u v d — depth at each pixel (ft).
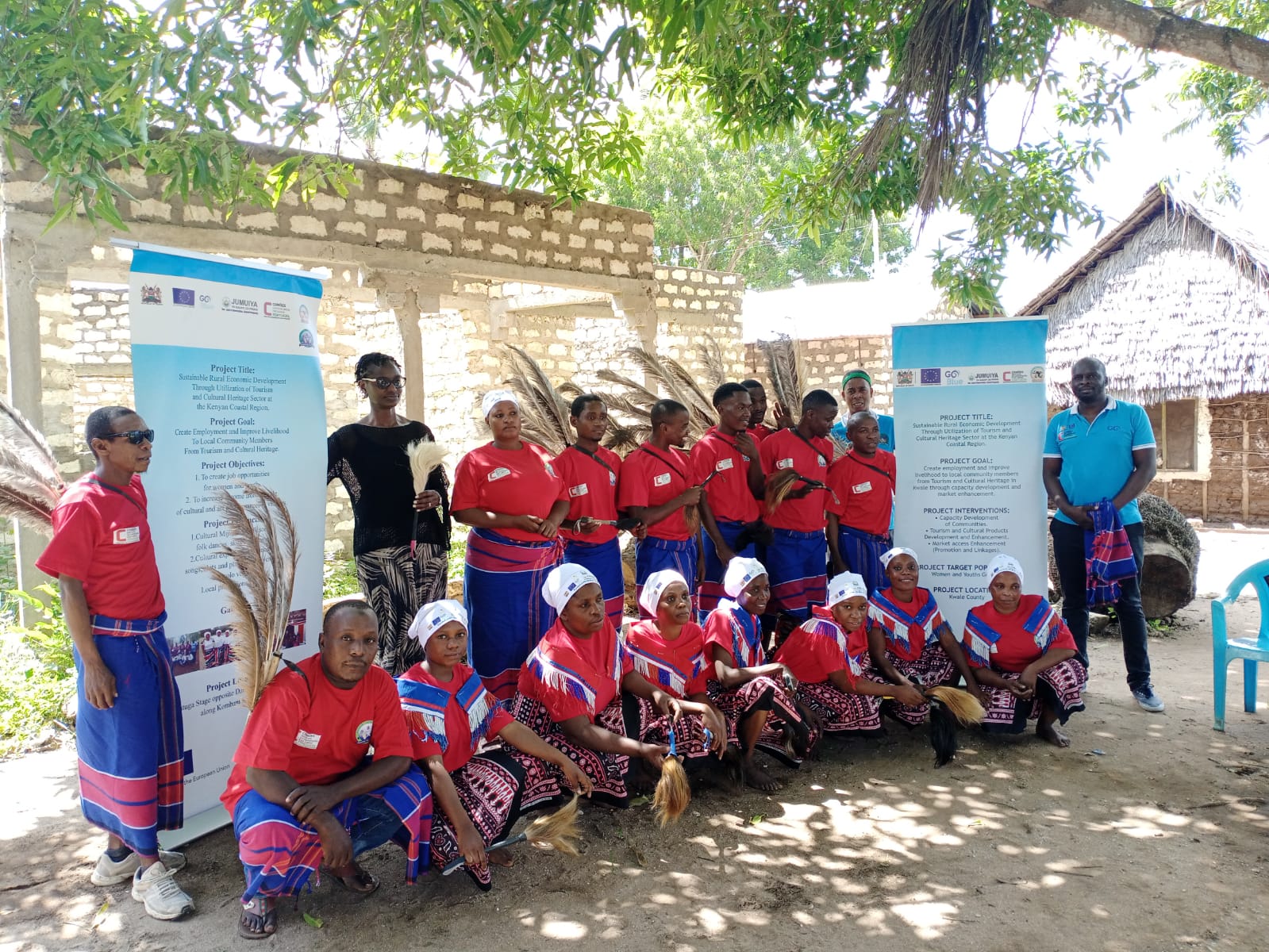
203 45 13.51
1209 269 44.32
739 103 25.43
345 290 37.81
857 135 25.48
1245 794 14.34
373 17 14.38
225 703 13.57
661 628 14.85
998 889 11.58
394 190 26.27
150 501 12.37
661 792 12.66
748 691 14.80
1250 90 35.35
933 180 19.02
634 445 21.44
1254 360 42.39
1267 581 17.26
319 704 11.15
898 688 16.10
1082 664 16.65
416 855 11.46
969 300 25.08
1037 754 16.24
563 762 12.74
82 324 38.86
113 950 10.58
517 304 42.34
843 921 10.93
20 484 13.39
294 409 14.49
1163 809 13.87
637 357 23.17
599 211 32.19
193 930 11.00
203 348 13.07
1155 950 10.18
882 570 20.11
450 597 25.94
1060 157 24.18
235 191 18.58
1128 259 47.11
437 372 43.21
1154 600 25.12
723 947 10.43
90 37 13.71
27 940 10.78
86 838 13.51
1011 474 18.61
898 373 18.99
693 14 13.82
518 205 29.50
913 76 18.74
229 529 12.50
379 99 18.84
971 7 18.39
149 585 11.71
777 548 19.75
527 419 19.95
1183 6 23.86
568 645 13.62
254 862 10.52
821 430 20.18
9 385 19.83
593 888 11.85
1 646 20.24
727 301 47.57
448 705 12.30
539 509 16.30
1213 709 18.57
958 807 14.12
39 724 17.75
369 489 16.39
